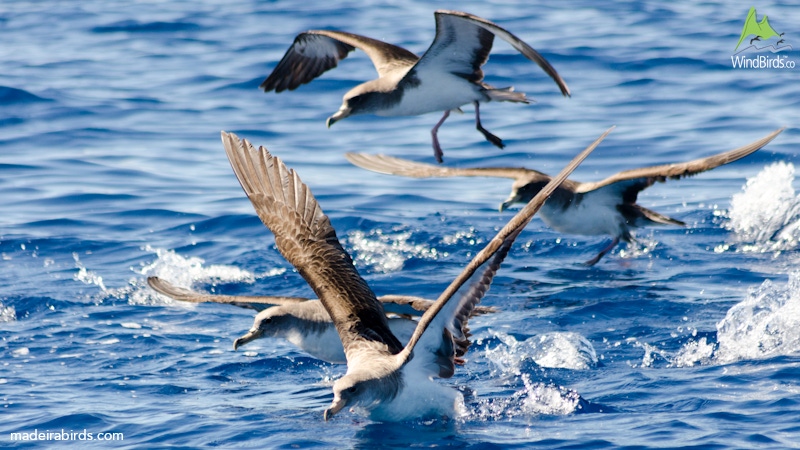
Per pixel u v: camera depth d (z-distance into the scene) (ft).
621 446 30.58
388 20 114.42
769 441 30.48
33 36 115.44
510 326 44.62
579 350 40.60
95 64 102.32
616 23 112.47
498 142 51.49
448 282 52.65
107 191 69.05
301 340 37.11
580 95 88.07
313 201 32.12
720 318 44.65
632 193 56.18
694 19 114.21
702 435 31.17
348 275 31.55
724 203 65.72
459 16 44.70
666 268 54.44
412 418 32.14
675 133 76.79
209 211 65.31
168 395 37.19
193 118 85.30
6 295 49.73
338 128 83.41
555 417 33.73
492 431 32.30
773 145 73.20
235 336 44.62
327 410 27.58
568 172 26.73
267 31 112.68
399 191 70.28
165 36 113.29
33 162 74.84
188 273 53.98
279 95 91.25
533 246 60.39
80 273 53.88
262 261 56.08
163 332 44.83
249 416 34.53
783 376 36.29
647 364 39.24
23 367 40.09
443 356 31.53
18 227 61.87
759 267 53.57
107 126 83.30
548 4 124.26
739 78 90.33
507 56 98.32
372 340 30.63
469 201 68.80
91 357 41.37
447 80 51.55
